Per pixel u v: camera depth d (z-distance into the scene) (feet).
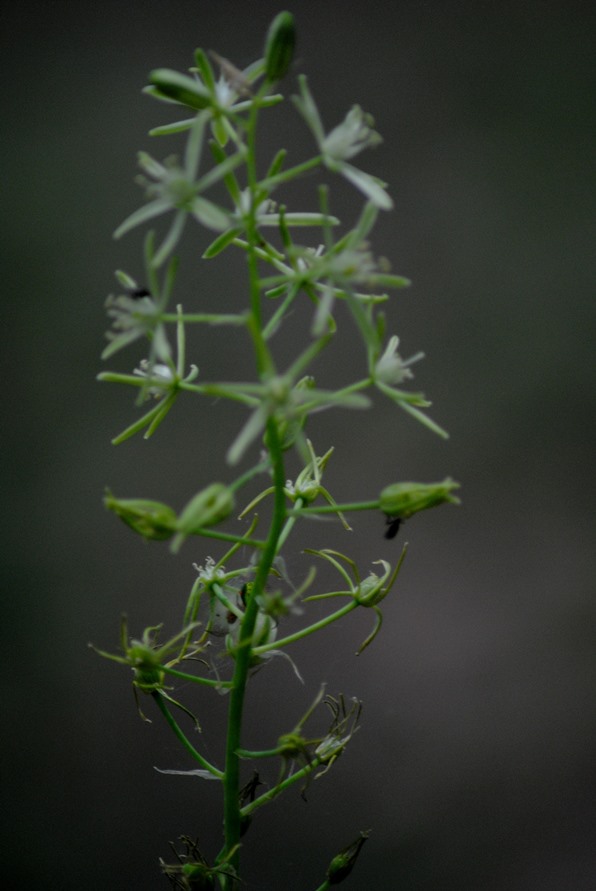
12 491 2.34
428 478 2.48
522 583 2.43
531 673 2.35
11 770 2.13
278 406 1.13
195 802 2.16
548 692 2.33
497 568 2.44
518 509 2.48
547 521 2.47
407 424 2.51
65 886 2.08
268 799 1.22
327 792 2.17
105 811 2.14
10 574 2.28
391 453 2.48
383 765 2.22
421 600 2.37
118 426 2.44
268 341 2.51
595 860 2.17
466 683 2.31
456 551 2.44
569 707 2.31
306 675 2.24
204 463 2.43
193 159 1.13
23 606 2.26
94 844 2.11
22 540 2.31
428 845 2.17
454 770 2.24
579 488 2.49
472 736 2.28
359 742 2.22
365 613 2.33
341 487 2.44
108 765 2.17
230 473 2.42
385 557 2.39
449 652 2.33
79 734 2.18
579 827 2.21
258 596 1.18
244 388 1.13
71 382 2.45
